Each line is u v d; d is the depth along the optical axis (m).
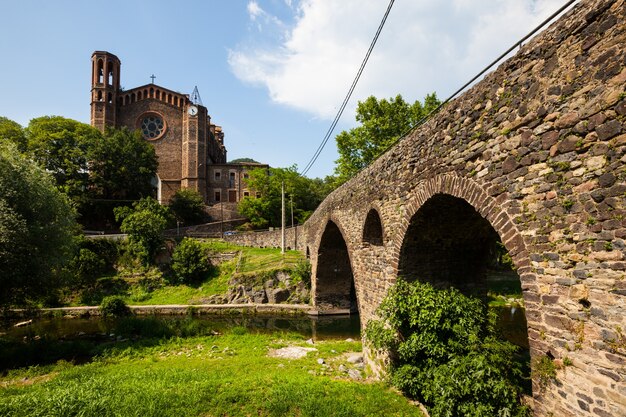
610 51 3.48
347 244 13.10
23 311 18.34
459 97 5.98
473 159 5.48
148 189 44.59
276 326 19.39
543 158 4.18
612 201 3.40
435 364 7.04
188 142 50.56
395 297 7.81
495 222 4.93
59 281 16.16
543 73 4.26
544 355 4.05
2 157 14.34
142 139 47.69
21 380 10.91
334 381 8.84
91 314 23.27
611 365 3.32
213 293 26.38
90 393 7.22
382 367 8.86
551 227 4.04
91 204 39.28
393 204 8.59
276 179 48.44
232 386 8.00
